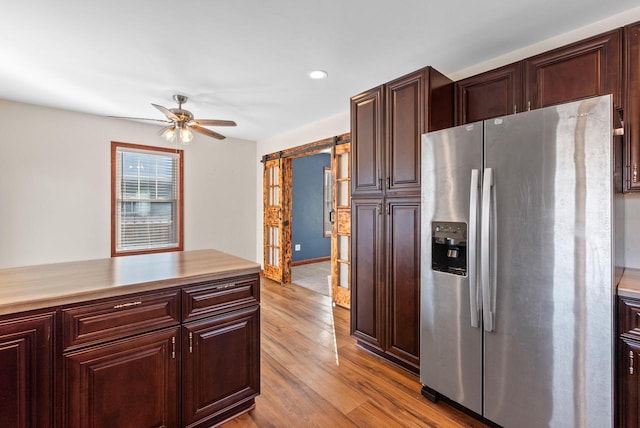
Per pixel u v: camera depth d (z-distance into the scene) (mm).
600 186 1335
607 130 1314
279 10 1833
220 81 2865
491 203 1635
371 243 2590
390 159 2422
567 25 1993
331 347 2736
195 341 1649
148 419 1511
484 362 1698
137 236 4363
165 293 1563
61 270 1742
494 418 1669
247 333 1854
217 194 5090
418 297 2219
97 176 3963
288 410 1889
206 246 4980
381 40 2174
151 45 2229
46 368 1271
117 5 1771
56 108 3658
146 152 4398
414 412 1878
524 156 1534
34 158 3547
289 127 4551
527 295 1534
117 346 1424
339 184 3941
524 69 2104
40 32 2049
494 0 1740
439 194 1921
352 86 2988
